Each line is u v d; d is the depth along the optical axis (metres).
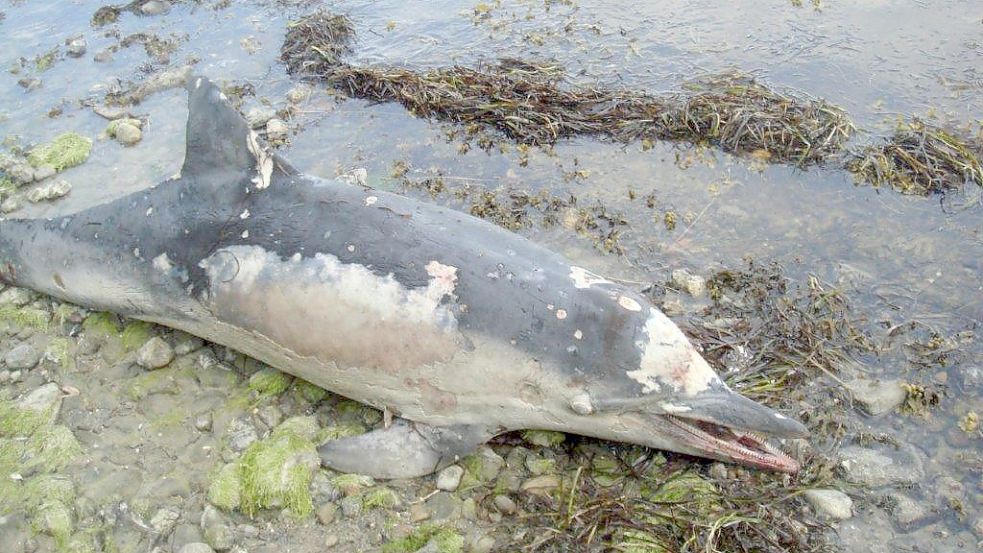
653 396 1.98
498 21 3.22
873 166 2.57
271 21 3.31
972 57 2.90
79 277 2.33
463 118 2.82
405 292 2.05
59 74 3.13
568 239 2.47
